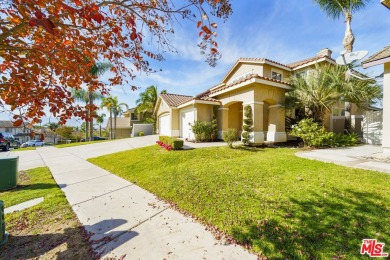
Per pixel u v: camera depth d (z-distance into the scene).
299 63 16.81
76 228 3.87
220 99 16.22
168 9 3.15
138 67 3.79
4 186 6.52
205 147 12.15
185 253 3.01
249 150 11.24
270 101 13.65
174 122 19.59
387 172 5.68
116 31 2.72
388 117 7.57
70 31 2.62
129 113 41.94
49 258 3.04
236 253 2.96
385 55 7.22
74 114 2.78
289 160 7.66
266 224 3.57
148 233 3.61
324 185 4.94
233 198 4.71
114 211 4.57
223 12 3.02
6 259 3.03
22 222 4.16
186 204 4.75
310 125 11.55
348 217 3.53
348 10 12.38
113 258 2.96
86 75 3.15
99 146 17.16
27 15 1.86
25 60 2.30
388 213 3.55
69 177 7.82
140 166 8.98
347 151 9.26
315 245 2.94
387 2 6.66
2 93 2.20
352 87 11.14
